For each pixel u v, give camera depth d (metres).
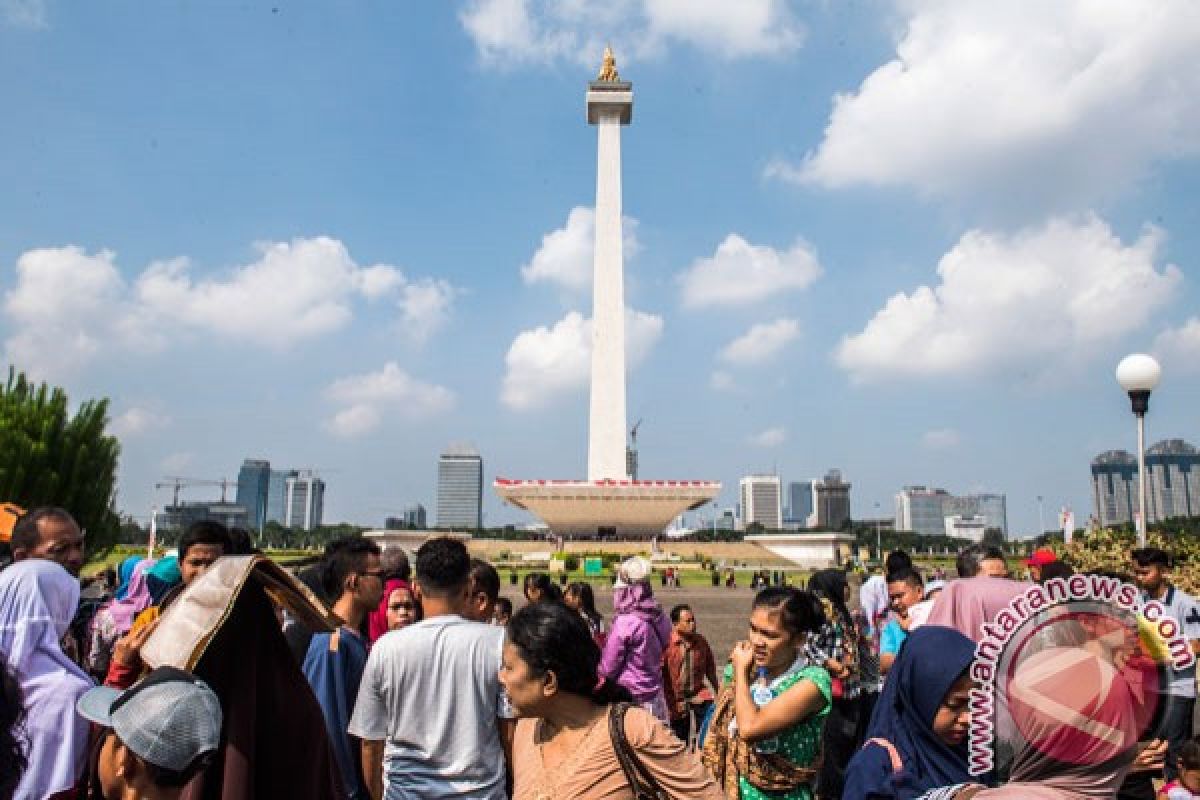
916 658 3.29
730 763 4.54
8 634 4.11
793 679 4.50
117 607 7.54
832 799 6.79
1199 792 5.12
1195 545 14.99
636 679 7.50
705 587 44.28
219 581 3.28
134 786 2.86
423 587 4.71
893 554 8.16
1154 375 11.95
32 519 5.10
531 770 3.49
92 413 32.31
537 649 3.35
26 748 3.64
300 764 3.42
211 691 2.97
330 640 5.20
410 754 4.38
